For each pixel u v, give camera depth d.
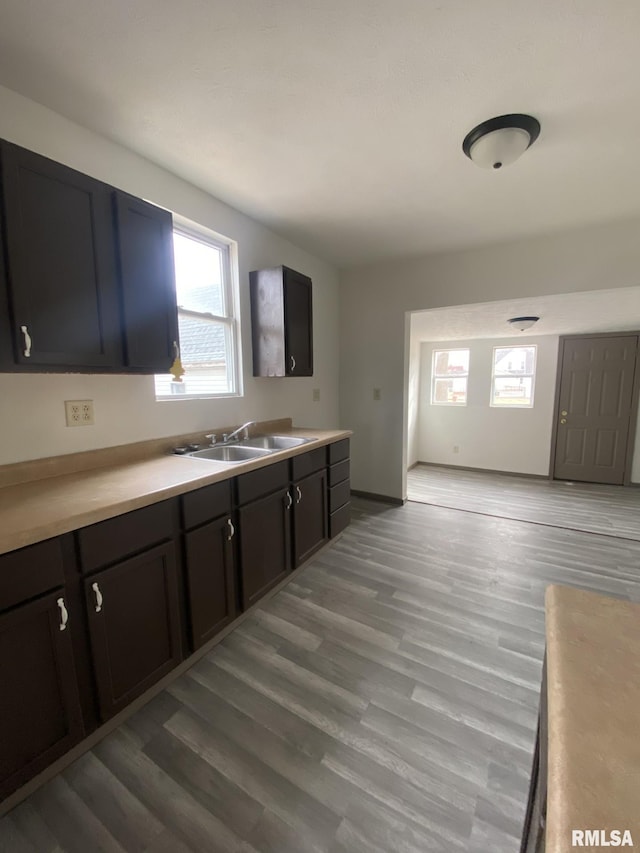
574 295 2.96
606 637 0.66
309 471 2.53
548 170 2.04
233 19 1.19
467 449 5.93
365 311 3.84
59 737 1.22
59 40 1.25
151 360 1.75
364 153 1.91
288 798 1.18
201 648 1.77
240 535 1.93
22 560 1.09
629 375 4.91
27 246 1.31
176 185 2.14
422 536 3.16
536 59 1.33
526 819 0.84
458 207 2.48
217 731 1.40
